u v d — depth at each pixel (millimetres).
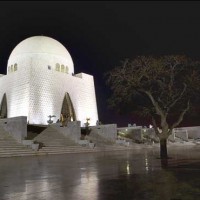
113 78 21234
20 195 7344
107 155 23781
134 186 8133
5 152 23312
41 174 11438
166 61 20359
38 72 47938
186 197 6562
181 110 21344
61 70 52812
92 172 11820
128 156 21938
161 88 20469
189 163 14703
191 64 20484
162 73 20312
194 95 20656
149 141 47969
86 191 7684
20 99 46969
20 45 52375
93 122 55281
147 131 53344
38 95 46781
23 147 25641
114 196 6898
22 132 27297
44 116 46562
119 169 12656
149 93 19984
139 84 20281
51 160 18891
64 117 45625
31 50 50062
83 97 54562
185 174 10328
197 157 19141
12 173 11898
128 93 21297
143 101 22094
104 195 7070
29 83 46469
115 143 38812
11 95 49031
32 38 53281
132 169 12500
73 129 33469
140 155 22938
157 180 9086
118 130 51094
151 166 13547
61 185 8734
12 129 28672
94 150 30906
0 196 7258
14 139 27922
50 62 50844
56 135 33938
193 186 7883
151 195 6855
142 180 9172
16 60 50844
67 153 27422
